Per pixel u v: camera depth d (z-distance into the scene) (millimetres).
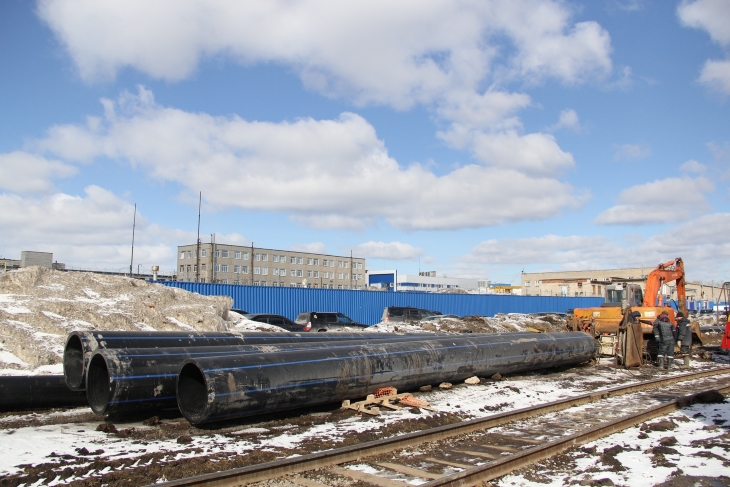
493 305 47562
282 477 6176
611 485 6141
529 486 6109
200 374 9305
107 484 5809
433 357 12156
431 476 6359
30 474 6020
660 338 17703
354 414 9922
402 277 88750
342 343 11984
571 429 8914
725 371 17219
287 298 34156
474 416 9867
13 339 13797
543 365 15539
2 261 42781
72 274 18781
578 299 55219
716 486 6078
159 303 18625
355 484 6055
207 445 7543
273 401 9023
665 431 8812
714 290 74062
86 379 9148
